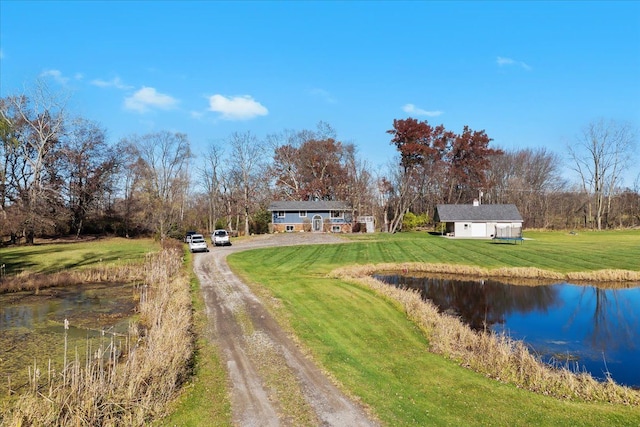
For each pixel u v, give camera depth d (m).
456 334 15.20
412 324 16.50
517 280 28.67
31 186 45.09
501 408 9.51
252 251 39.16
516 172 79.12
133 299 21.73
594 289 25.84
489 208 57.03
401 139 68.81
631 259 33.09
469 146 70.81
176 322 14.20
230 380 10.84
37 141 46.41
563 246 42.06
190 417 8.91
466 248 41.69
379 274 30.84
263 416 8.97
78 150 51.66
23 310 19.59
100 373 9.62
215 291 21.42
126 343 13.89
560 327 18.44
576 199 75.56
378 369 11.73
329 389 10.32
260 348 13.22
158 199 56.75
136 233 57.19
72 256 35.72
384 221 68.31
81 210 53.00
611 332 17.66
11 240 44.59
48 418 8.08
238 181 65.31
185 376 10.95
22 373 12.02
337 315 17.23
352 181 69.50
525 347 14.64
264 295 20.38
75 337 15.51
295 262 32.75
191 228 66.56
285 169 76.62
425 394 10.18
